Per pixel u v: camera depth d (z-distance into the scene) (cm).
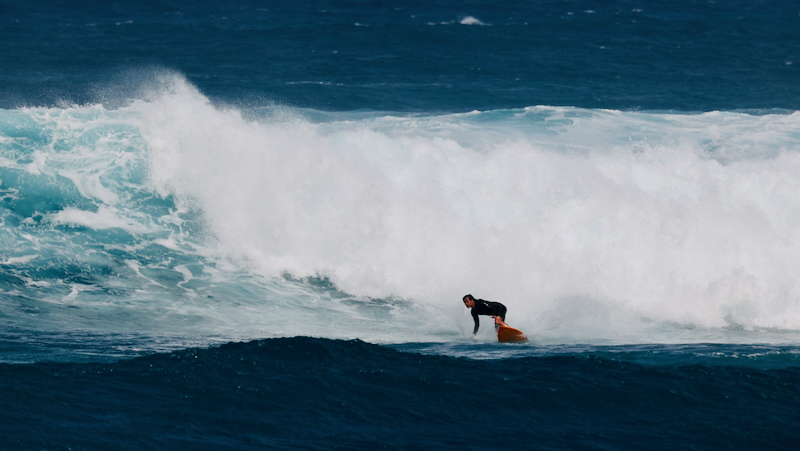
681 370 3472
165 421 2756
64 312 4603
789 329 5025
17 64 12975
